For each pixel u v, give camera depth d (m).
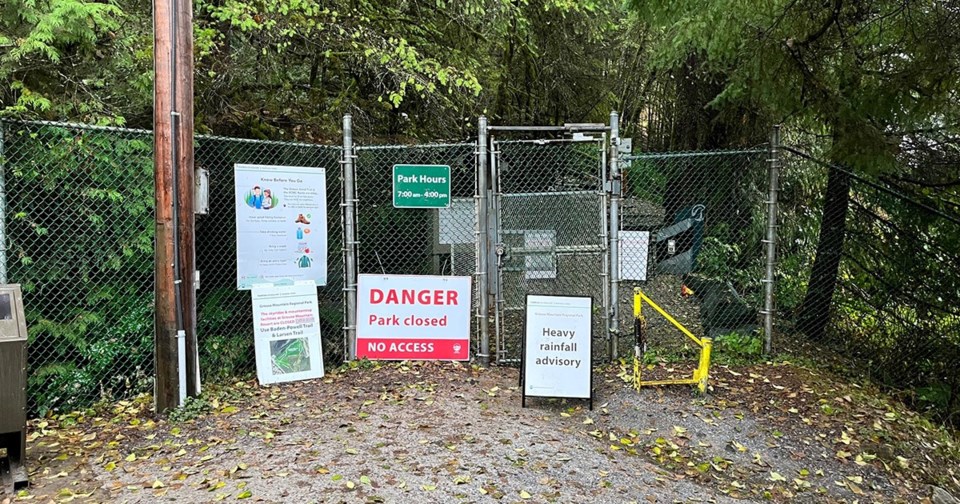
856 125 6.35
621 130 13.33
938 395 7.27
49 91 5.61
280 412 5.22
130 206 5.50
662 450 4.88
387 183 7.92
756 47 6.35
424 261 8.07
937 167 7.67
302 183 6.22
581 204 6.76
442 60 9.35
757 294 8.06
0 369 3.95
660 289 8.77
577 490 4.03
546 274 6.64
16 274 5.06
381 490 3.85
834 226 8.20
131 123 6.35
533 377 5.51
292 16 7.61
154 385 5.26
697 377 5.92
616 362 6.64
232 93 8.28
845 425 5.47
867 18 6.48
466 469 4.17
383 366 6.39
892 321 8.09
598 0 11.19
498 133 11.63
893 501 4.48
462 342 6.58
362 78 9.42
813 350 7.73
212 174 6.40
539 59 11.85
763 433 5.21
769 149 6.88
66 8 4.87
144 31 6.36
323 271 6.39
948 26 6.04
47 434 4.84
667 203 9.42
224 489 3.86
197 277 5.42
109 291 5.48
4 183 4.89
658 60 8.17
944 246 7.89
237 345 6.23
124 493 3.86
